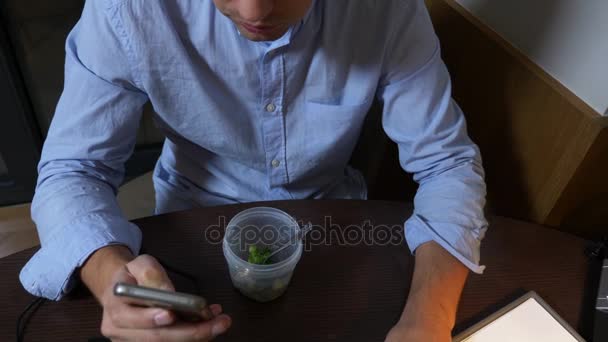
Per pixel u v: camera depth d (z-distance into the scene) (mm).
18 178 1621
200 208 726
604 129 721
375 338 582
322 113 800
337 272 650
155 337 491
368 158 1095
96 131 735
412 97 785
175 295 417
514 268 671
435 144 783
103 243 613
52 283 586
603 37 694
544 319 601
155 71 727
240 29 595
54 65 1449
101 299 563
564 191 813
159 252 658
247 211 643
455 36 995
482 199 730
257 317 593
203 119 798
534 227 737
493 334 585
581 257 692
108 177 750
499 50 879
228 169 917
